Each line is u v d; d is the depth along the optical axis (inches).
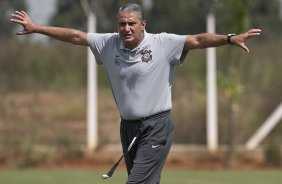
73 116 2046.0
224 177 1374.3
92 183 1279.5
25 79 2370.8
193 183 1282.0
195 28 3149.6
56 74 2415.1
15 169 1536.7
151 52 708.0
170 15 3235.7
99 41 729.6
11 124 1892.2
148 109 713.6
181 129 1804.9
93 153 1653.5
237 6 1521.9
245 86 2027.6
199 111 1830.7
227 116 1833.2
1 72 2410.2
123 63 713.6
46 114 2030.0
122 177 1371.8
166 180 1328.7
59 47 2476.6
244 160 1612.9
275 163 1578.5
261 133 1718.8
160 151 716.7
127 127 725.3
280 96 1931.6
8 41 2532.0
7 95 2214.6
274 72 2130.9
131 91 714.2
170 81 721.0
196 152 1642.5
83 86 2358.5
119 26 702.5
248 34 681.6
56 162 1611.7
